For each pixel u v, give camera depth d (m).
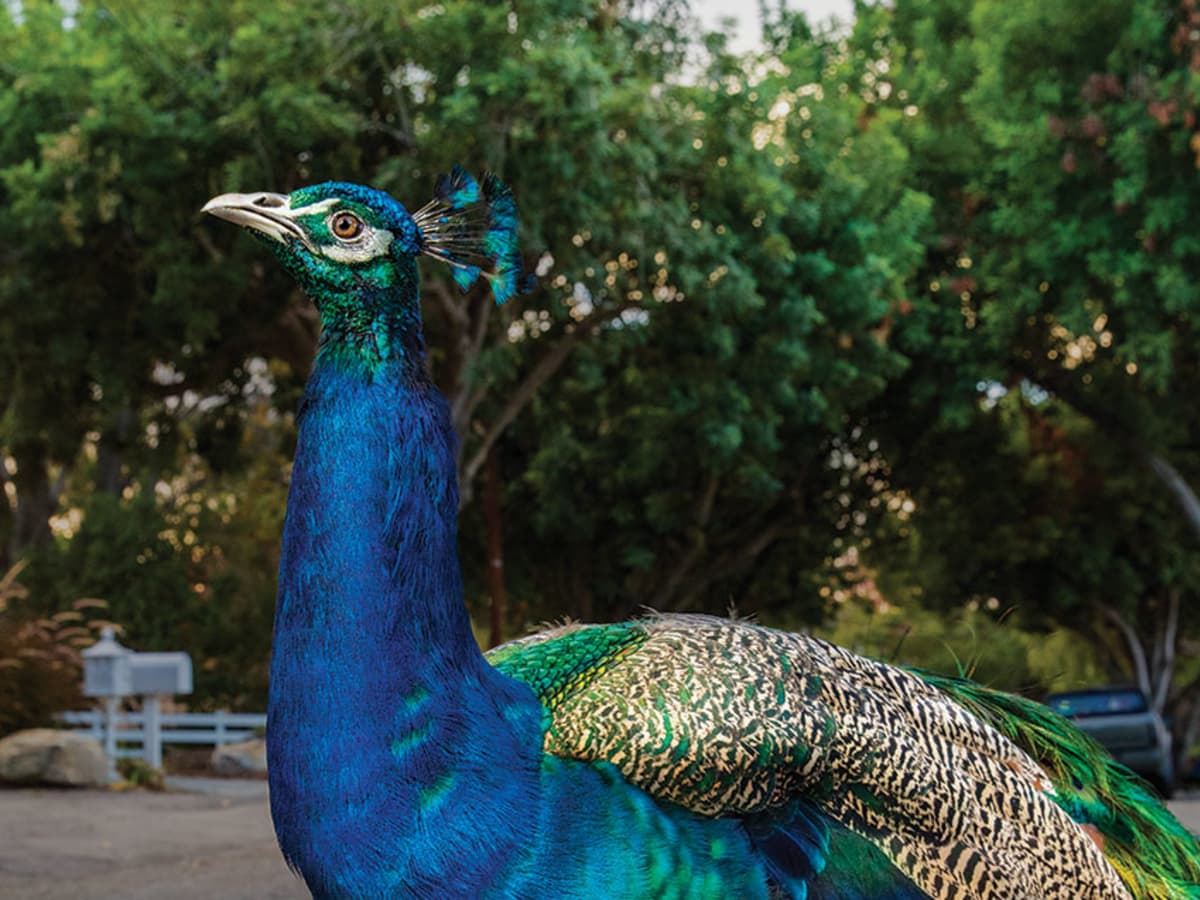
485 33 13.85
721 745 3.13
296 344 16.58
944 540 25.47
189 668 14.38
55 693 15.04
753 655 3.29
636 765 3.11
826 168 18.02
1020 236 19.84
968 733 3.42
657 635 3.39
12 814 10.92
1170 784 18.30
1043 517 25.31
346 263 3.15
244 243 14.38
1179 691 28.22
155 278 16.02
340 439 3.09
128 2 14.61
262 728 17.53
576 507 22.52
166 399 19.75
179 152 13.98
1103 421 22.11
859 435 23.83
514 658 3.46
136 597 22.70
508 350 15.56
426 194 13.82
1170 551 25.72
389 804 2.96
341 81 14.21
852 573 26.11
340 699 2.98
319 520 3.05
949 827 3.25
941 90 22.03
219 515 25.50
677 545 22.67
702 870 3.09
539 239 13.97
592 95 13.82
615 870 3.03
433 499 3.12
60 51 14.45
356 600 3.01
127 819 10.79
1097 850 3.38
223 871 8.48
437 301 15.11
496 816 2.99
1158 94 17.17
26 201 14.00
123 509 23.83
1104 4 17.92
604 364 18.83
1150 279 18.38
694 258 15.83
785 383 17.86
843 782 3.24
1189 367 21.84
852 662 3.44
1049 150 18.34
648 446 20.89
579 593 23.88
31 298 15.19
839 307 18.16
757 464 19.48
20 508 26.64
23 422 18.41
